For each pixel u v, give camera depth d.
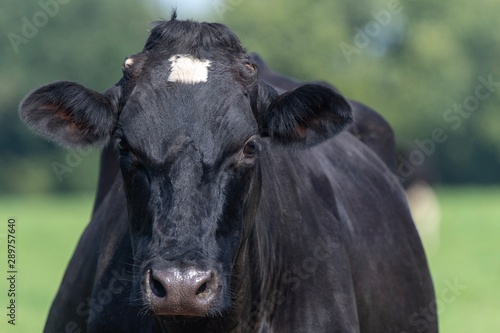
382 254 15.09
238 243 11.54
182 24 12.20
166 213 10.97
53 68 112.00
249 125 11.55
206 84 11.55
